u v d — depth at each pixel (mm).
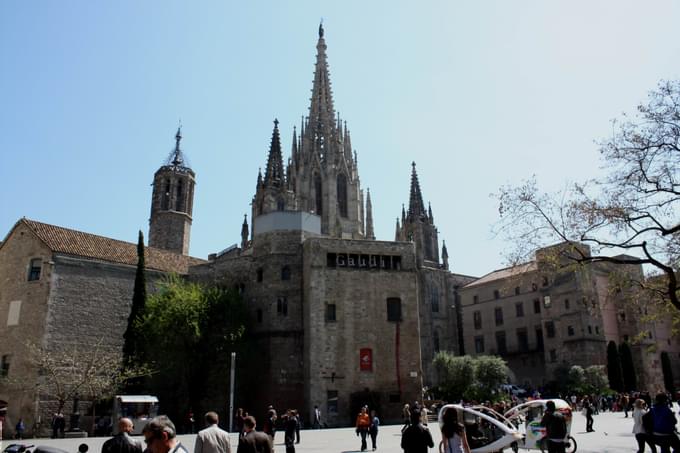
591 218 28594
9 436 47969
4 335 53344
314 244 54906
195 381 51281
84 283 54812
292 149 99062
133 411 46219
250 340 54875
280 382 52781
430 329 94438
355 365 52219
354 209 94875
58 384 48281
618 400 65000
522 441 22016
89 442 37281
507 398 61188
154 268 60500
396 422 51375
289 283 55906
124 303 57156
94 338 54094
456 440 13289
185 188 95312
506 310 94750
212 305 52812
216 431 11023
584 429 38156
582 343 79938
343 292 54156
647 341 85938
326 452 27828
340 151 96938
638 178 28141
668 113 27750
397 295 55406
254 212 90375
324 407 50375
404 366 53375
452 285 103625
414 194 107438
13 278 54906
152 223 92750
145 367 50312
